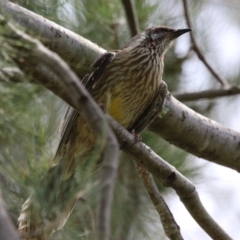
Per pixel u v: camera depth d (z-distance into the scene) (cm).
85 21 1006
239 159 958
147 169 797
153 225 1013
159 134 948
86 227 808
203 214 821
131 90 906
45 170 729
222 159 959
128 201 1000
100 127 468
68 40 872
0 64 574
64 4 934
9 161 675
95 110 474
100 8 1011
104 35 1039
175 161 1029
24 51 573
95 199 780
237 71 1339
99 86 900
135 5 1095
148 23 1104
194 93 1070
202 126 935
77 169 789
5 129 618
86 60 898
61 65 482
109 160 449
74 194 624
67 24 977
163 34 977
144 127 923
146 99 919
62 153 820
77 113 839
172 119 923
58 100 930
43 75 698
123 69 905
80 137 850
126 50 927
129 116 918
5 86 639
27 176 683
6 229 390
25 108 652
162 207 804
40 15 873
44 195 700
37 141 682
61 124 863
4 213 398
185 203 817
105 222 419
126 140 779
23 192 688
